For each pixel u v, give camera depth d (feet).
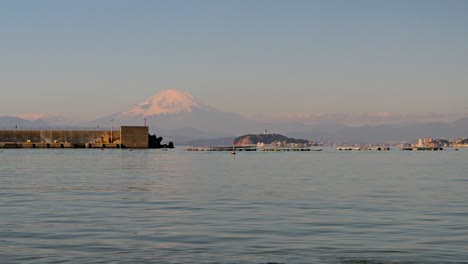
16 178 262.88
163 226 115.14
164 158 593.83
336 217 128.47
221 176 283.79
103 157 609.01
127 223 119.14
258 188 207.82
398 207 147.74
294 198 171.42
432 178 269.44
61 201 161.89
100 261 83.35
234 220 123.65
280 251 90.58
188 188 207.82
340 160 567.59
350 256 87.30
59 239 100.01
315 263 83.05
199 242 97.76
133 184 227.40
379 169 367.04
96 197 173.78
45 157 600.80
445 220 123.85
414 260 84.89
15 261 82.99
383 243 97.04
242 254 88.38
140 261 83.56
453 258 86.02
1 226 114.52
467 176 285.84
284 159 595.06
